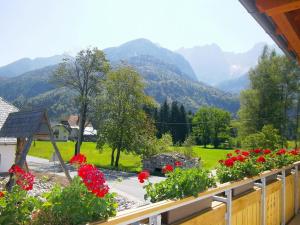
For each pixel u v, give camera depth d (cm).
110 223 216
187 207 318
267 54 4175
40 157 4450
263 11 282
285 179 664
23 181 286
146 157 3075
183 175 323
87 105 3709
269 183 570
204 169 369
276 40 380
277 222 602
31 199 216
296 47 420
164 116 7956
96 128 3550
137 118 3394
